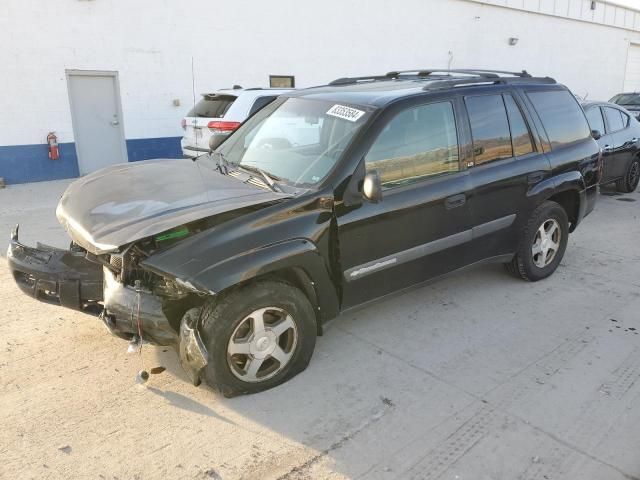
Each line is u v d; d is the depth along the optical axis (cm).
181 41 1182
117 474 264
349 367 361
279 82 1380
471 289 493
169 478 262
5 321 420
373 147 359
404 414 312
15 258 363
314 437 293
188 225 305
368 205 356
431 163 394
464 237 420
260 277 321
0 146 1005
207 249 294
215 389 321
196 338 297
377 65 1594
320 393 332
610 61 2555
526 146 466
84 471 266
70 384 338
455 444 287
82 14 1042
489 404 322
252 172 379
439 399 327
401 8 1608
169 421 304
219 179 364
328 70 1474
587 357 376
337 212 342
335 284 354
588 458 277
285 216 322
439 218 396
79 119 1091
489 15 1894
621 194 946
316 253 330
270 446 286
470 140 419
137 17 1110
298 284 344
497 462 274
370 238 361
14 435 290
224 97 923
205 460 275
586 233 693
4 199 887
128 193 340
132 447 283
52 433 292
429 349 386
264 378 330
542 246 501
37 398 322
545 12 2106
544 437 293
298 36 1381
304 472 268
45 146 1054
